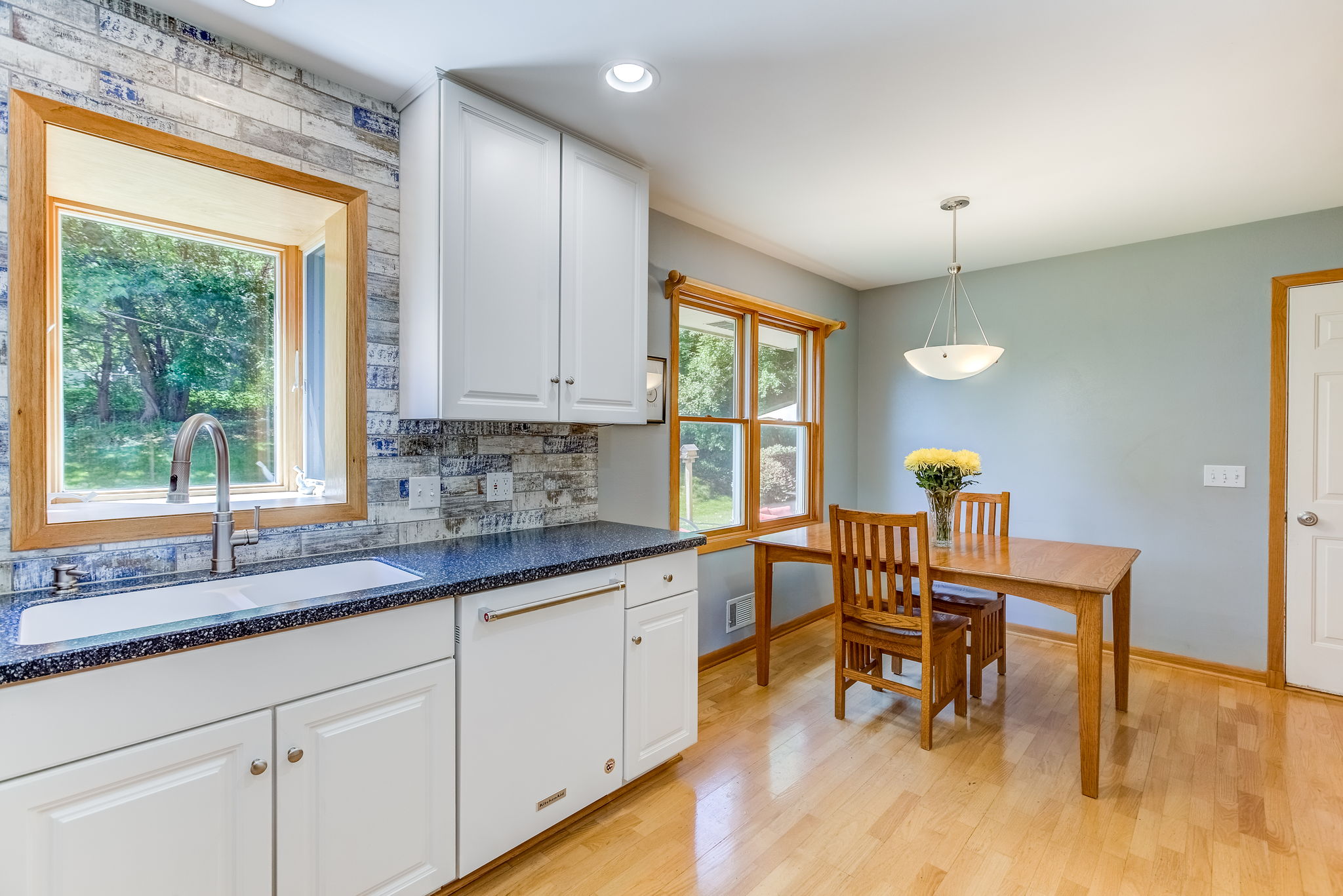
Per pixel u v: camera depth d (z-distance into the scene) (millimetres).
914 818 1970
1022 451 3828
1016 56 1731
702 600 3252
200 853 1171
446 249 1824
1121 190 2686
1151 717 2699
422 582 1526
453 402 1840
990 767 2277
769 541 2979
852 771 2244
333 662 1346
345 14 1570
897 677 3131
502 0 1519
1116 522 3504
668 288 3004
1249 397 3117
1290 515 3020
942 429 4168
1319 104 1965
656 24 1611
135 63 1540
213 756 1186
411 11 1560
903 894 1639
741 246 3465
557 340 2129
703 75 1846
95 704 1055
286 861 1279
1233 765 2291
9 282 1381
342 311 1915
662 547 2090
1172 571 3334
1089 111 2023
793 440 4078
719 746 2432
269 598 1644
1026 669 3271
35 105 1401
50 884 1015
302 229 1899
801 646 3605
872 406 4504
